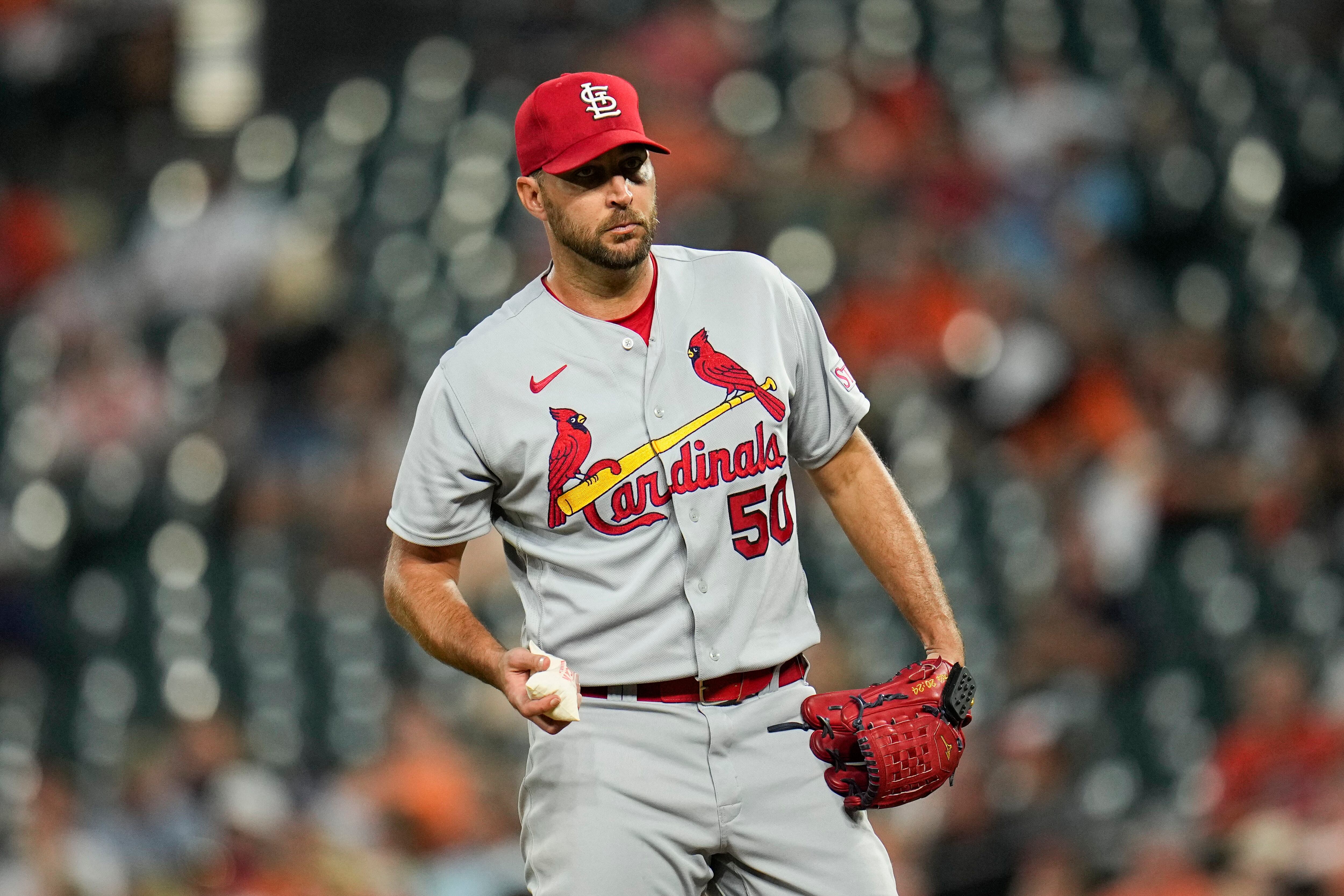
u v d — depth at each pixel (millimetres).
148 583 35656
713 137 43594
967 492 35188
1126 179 44719
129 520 37375
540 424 11109
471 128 45531
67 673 34594
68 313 42000
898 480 35250
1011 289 38656
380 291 41188
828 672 30547
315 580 34938
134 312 41812
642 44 47219
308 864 26625
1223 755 27219
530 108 11023
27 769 31344
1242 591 33375
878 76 45688
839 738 11344
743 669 11203
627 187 10891
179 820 27438
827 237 40750
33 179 46906
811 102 44625
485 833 27984
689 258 11664
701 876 11383
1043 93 45531
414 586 11562
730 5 48375
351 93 48344
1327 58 49625
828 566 33656
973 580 33875
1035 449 36094
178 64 50062
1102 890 24703
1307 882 23516
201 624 34781
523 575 11789
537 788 11445
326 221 43094
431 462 11367
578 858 11156
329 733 32500
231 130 48656
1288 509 35219
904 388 36969
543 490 11172
